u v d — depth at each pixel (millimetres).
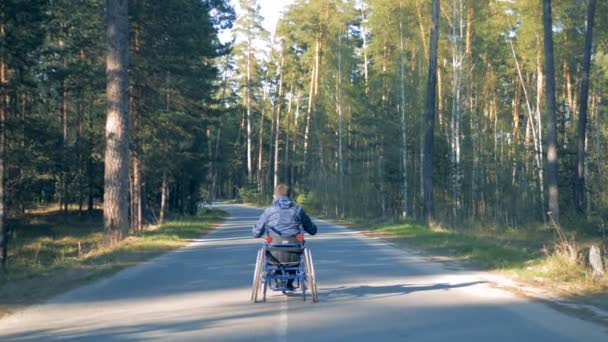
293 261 10805
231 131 99750
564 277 13516
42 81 27875
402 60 43281
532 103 50875
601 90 42094
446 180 41438
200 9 32875
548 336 8383
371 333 8523
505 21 39375
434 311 10133
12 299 11375
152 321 9352
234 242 24797
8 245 30375
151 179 40281
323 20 54594
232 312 10016
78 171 39688
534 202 39094
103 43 29078
